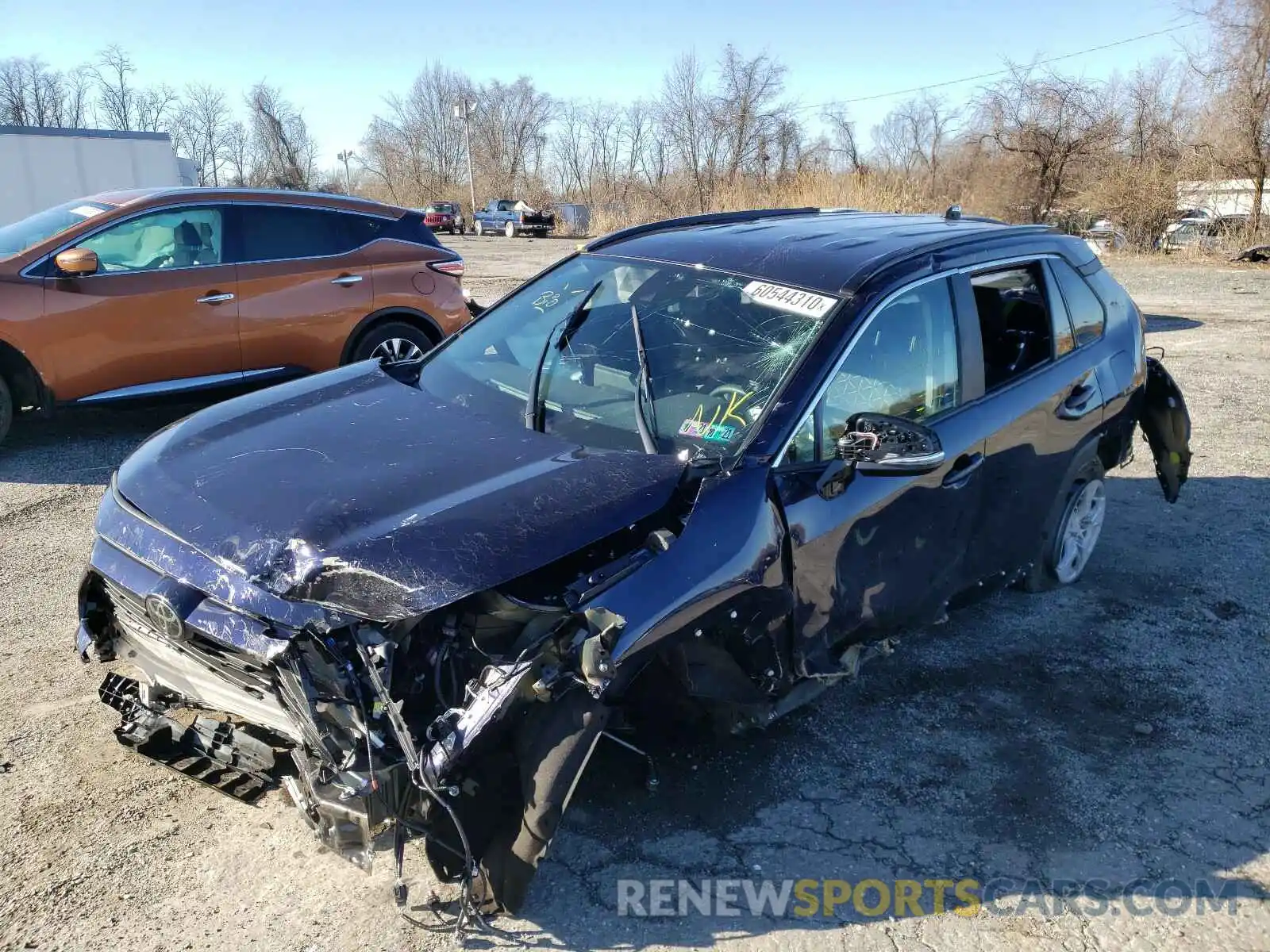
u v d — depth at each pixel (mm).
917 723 3713
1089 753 3553
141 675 3822
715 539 2793
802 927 2701
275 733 2893
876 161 41312
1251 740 3662
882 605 3416
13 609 4441
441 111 66812
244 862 2875
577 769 2443
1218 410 8367
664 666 2822
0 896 2711
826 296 3404
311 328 7379
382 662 2389
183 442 3225
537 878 2830
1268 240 23516
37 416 7691
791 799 3238
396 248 7828
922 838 3078
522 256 27000
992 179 31797
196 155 62750
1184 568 5176
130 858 2875
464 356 3879
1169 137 27906
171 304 6785
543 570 2688
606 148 59719
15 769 3256
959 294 3752
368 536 2516
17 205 22000
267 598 2480
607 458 2984
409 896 2736
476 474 2848
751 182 29797
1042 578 4695
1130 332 4805
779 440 3047
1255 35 24094
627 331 3572
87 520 5598
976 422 3682
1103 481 4840
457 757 2330
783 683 3137
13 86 56312
